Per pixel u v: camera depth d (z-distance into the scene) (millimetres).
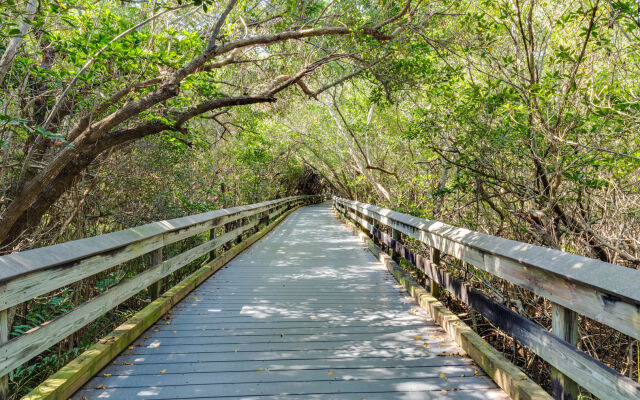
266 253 7402
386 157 14617
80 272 2393
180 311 3822
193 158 10430
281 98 8266
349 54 6488
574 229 5215
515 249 2260
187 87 5305
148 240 3494
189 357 2773
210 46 4395
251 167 15664
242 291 4602
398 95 9023
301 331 3311
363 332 3299
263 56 7789
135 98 4797
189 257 4656
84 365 2336
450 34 6637
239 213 7449
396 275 5219
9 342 1780
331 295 4438
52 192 4559
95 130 4109
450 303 5930
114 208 7988
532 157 5137
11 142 4547
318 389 2342
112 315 5648
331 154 18469
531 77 4957
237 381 2430
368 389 2346
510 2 5410
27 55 4293
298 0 6277
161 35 5082
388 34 6375
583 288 1662
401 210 9250
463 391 2328
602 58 4832
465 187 6102
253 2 6906
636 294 1324
